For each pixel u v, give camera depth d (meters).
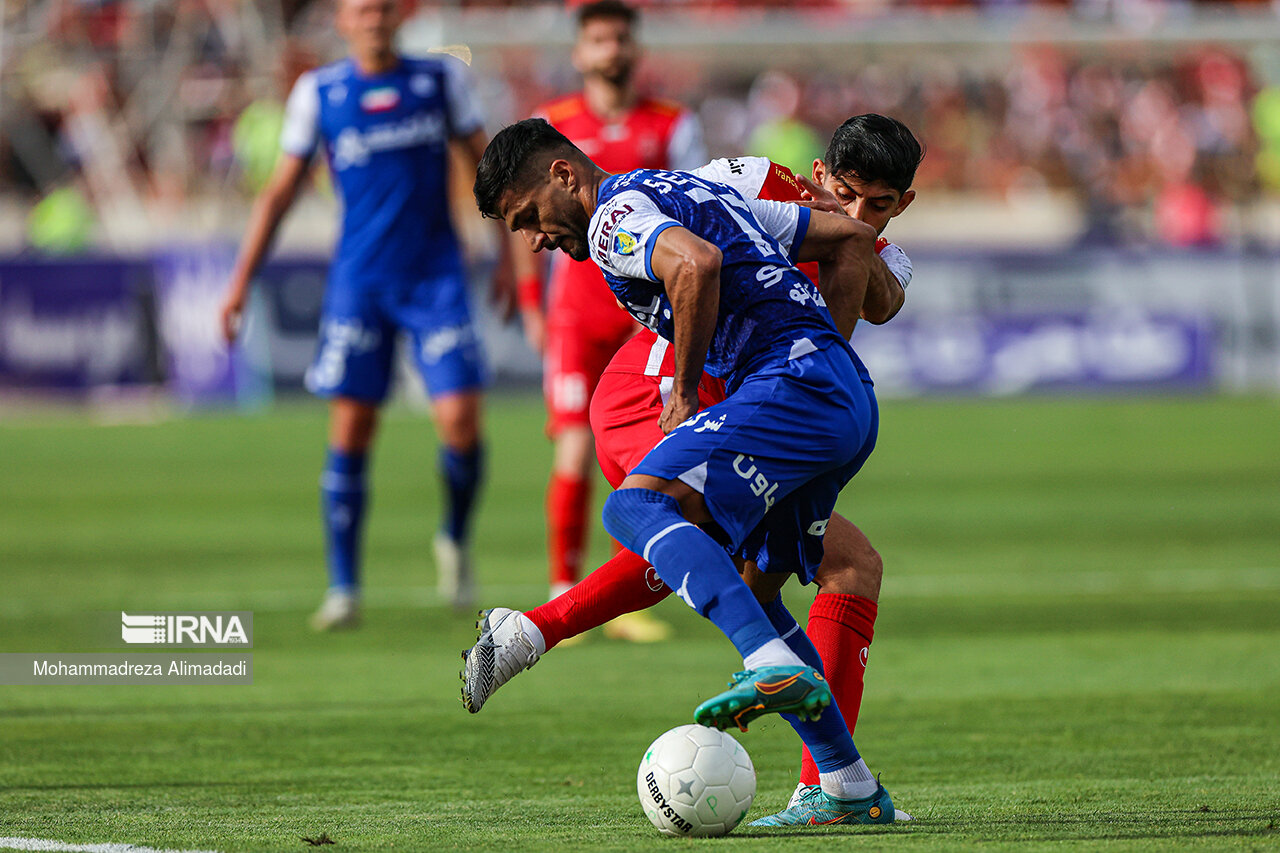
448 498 25.91
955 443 53.84
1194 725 16.83
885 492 42.97
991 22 71.00
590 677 20.58
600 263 11.81
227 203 71.69
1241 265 67.75
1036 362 66.94
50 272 63.09
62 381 63.25
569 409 23.81
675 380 11.52
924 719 17.42
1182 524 36.47
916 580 29.22
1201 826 11.82
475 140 25.61
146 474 46.34
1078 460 49.16
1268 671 20.31
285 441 54.25
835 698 12.48
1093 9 79.75
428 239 25.14
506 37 67.62
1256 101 83.31
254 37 75.19
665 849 11.12
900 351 66.69
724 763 11.60
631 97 24.00
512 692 19.44
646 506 11.23
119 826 12.26
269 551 32.88
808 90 82.19
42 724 17.34
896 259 13.44
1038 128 81.88
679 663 21.72
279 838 11.70
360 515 24.91
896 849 10.98
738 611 10.87
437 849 11.22
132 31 75.69
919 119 82.06
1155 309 67.38
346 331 24.89
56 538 34.97
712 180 12.99
